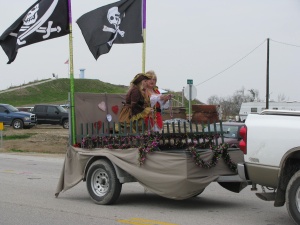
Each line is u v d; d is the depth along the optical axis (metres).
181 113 10.28
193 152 7.39
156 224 6.81
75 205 8.34
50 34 9.56
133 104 8.18
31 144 25.48
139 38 10.21
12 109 34.16
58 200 8.88
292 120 6.16
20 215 7.53
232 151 8.07
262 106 41.25
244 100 59.81
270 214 7.51
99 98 9.27
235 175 7.97
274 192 6.71
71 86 9.06
